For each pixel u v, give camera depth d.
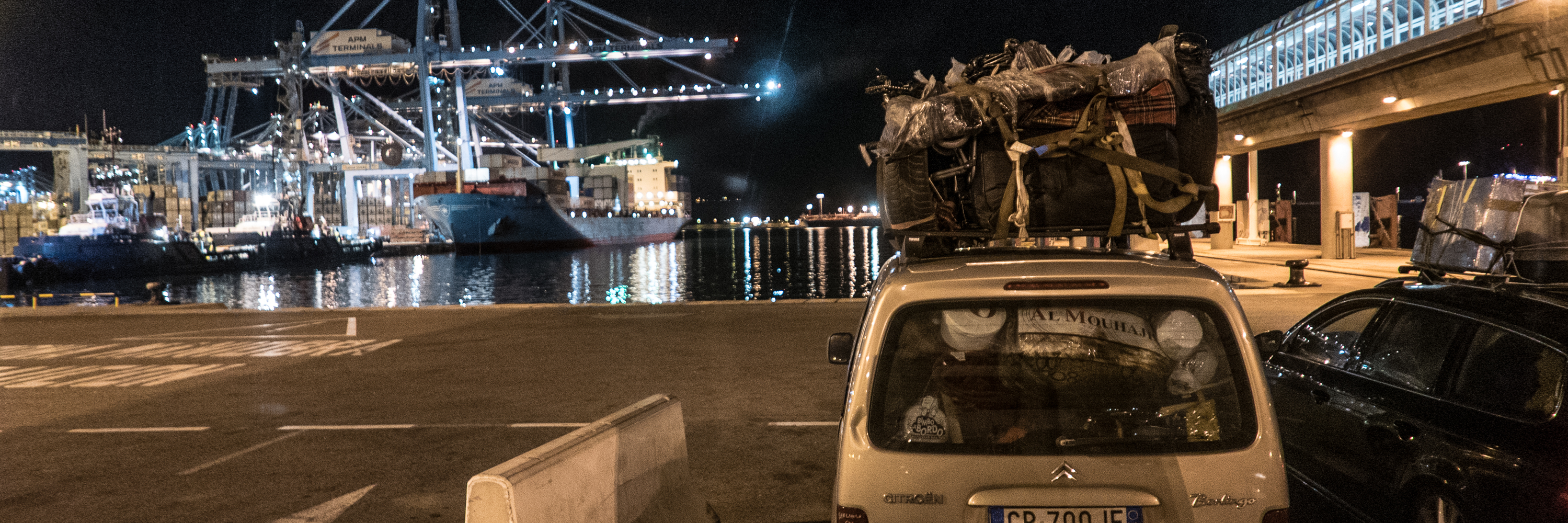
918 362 2.69
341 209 142.88
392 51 117.81
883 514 2.60
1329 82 23.36
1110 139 3.26
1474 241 4.83
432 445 6.69
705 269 87.38
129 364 11.34
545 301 59.91
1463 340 3.62
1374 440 3.87
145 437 7.10
